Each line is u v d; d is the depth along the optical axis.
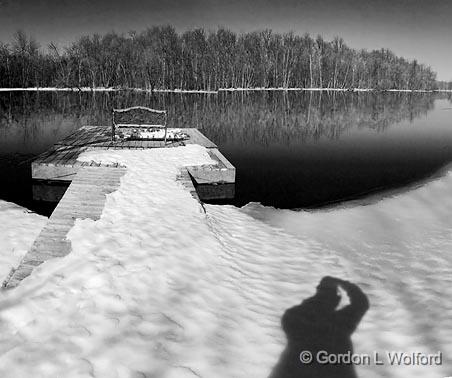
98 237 6.93
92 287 5.45
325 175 15.58
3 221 9.12
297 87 82.06
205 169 12.06
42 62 70.06
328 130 27.73
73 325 4.67
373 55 95.06
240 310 5.44
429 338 4.96
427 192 13.13
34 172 11.91
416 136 26.08
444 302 5.85
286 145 21.67
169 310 5.15
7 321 4.73
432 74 102.69
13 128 25.05
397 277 6.75
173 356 4.31
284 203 12.05
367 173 16.05
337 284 6.41
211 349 4.53
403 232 9.20
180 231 7.45
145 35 79.75
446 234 9.09
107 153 12.80
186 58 70.88
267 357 4.57
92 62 68.81
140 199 8.91
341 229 9.30
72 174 11.85
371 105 51.19
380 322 5.38
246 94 66.06
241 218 9.52
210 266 6.50
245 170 16.03
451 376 4.28
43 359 4.09
